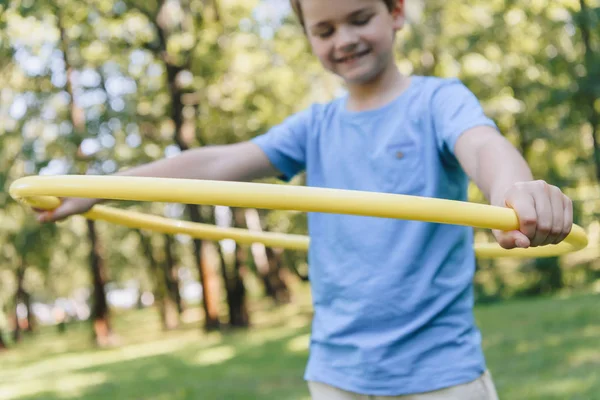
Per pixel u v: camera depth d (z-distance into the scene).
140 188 1.44
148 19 18.11
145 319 36.41
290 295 30.42
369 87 2.28
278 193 1.42
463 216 1.41
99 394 10.09
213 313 21.41
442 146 2.08
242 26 18.38
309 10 2.16
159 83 18.91
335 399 2.22
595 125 12.86
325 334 2.24
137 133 17.44
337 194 1.43
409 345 2.09
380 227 2.15
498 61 16.89
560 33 12.81
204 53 17.97
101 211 2.37
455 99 2.09
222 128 18.66
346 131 2.32
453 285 2.11
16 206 17.62
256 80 18.03
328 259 2.26
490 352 8.75
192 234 2.61
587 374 6.49
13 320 34.62
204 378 10.33
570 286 18.64
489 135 1.85
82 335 29.80
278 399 7.63
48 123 14.84
